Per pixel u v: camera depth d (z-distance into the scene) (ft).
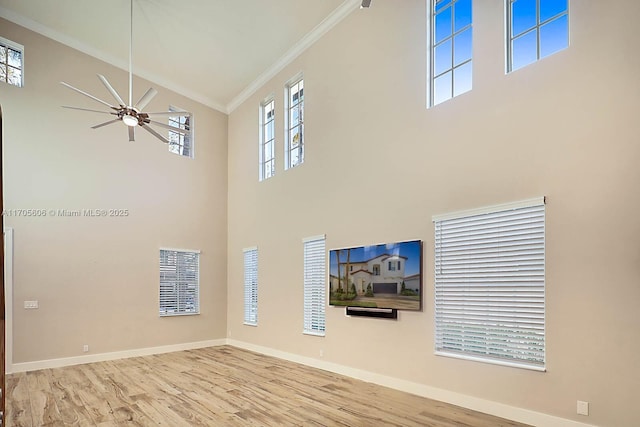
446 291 13.94
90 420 12.34
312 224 20.30
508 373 11.93
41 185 19.95
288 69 22.99
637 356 9.64
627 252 9.96
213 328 26.63
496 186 12.75
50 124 20.47
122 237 22.75
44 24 20.06
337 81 19.35
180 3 18.20
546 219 11.48
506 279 12.30
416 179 15.28
